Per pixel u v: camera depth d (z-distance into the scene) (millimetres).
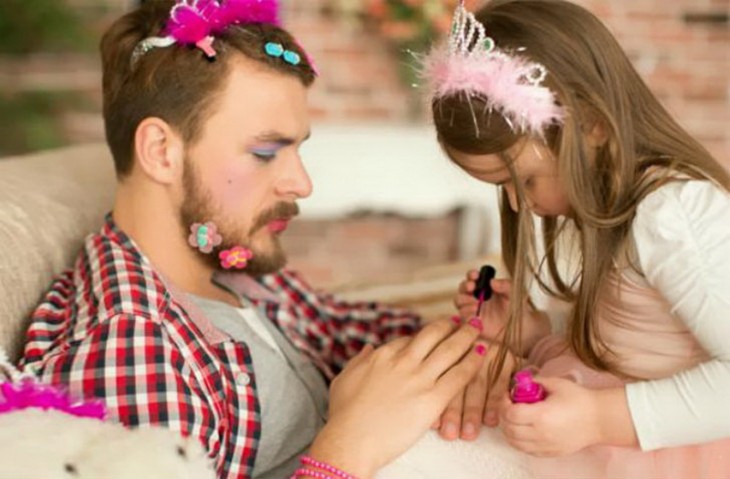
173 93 1112
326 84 3336
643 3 3377
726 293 971
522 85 1021
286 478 1194
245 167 1141
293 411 1224
